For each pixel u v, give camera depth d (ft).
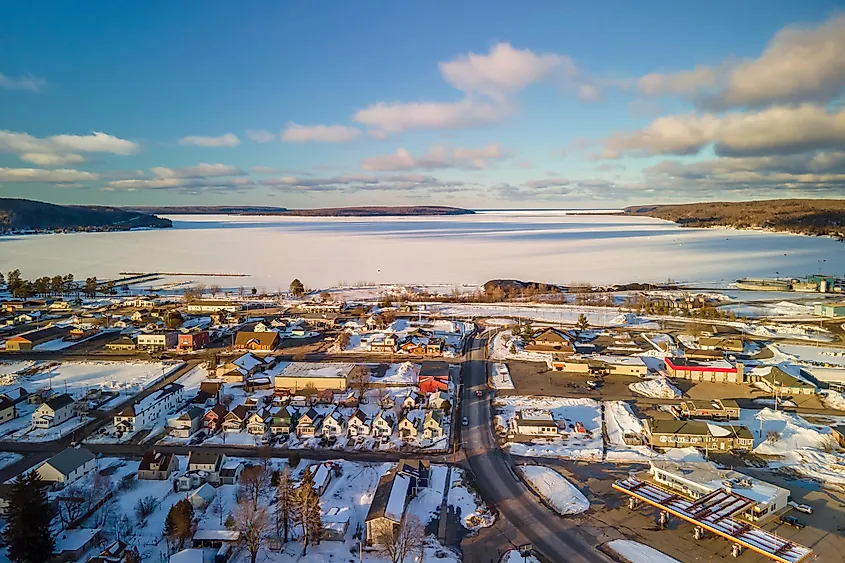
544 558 146.00
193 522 158.20
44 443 216.13
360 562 144.25
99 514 163.22
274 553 147.23
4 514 161.38
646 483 175.32
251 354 318.24
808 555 139.74
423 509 169.58
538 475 190.80
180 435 223.30
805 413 247.09
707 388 279.69
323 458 204.85
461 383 290.76
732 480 170.60
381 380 294.46
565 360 316.40
